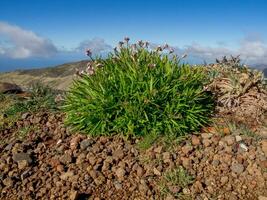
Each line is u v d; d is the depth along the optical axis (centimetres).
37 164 48
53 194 43
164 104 52
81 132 54
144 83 52
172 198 42
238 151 48
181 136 50
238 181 45
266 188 44
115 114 52
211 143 50
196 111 52
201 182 44
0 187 44
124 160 48
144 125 51
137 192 43
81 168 47
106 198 43
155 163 47
